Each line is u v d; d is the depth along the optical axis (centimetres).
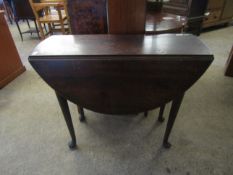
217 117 159
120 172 118
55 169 121
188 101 179
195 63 89
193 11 288
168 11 261
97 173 118
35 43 337
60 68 95
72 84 101
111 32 122
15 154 132
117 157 128
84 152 132
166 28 142
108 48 100
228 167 119
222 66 237
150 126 153
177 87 99
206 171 117
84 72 95
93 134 146
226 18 366
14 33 400
